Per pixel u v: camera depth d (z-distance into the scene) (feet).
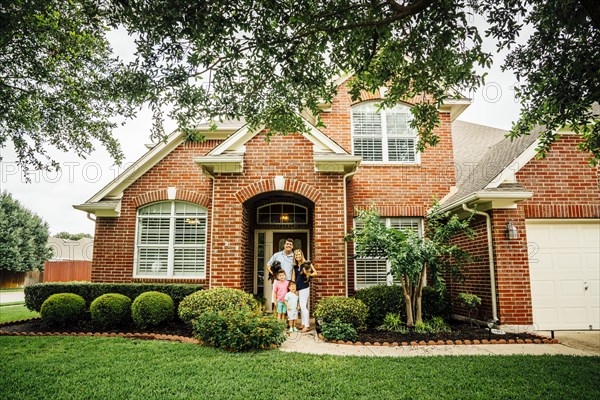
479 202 30.63
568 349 23.36
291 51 16.76
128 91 17.16
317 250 30.96
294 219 38.83
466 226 27.58
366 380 16.92
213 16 14.65
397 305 30.12
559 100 18.63
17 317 38.47
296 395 15.29
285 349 22.90
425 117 22.03
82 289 32.40
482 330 28.25
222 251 31.01
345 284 30.53
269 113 21.02
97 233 36.73
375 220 28.50
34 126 30.78
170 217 37.35
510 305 28.96
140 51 16.37
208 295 27.66
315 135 32.14
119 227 36.81
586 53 17.13
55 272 83.56
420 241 27.61
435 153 37.76
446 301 32.94
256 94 19.79
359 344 24.07
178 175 37.83
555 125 21.47
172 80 16.98
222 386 16.21
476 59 16.92
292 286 28.58
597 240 31.35
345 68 19.13
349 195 36.70
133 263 36.27
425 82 19.90
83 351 21.99
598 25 13.41
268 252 38.81
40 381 16.98
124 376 17.56
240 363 19.43
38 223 121.19
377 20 16.65
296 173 32.07
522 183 31.09
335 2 16.79
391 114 38.81
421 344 24.21
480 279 31.55
